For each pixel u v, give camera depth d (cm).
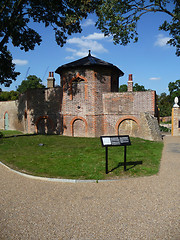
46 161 914
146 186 598
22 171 768
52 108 2102
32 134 2103
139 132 1731
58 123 2073
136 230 374
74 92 1897
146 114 1664
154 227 383
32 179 694
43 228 387
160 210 448
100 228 382
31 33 1589
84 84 1844
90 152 1116
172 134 2100
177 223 396
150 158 949
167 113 4653
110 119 1858
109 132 1870
